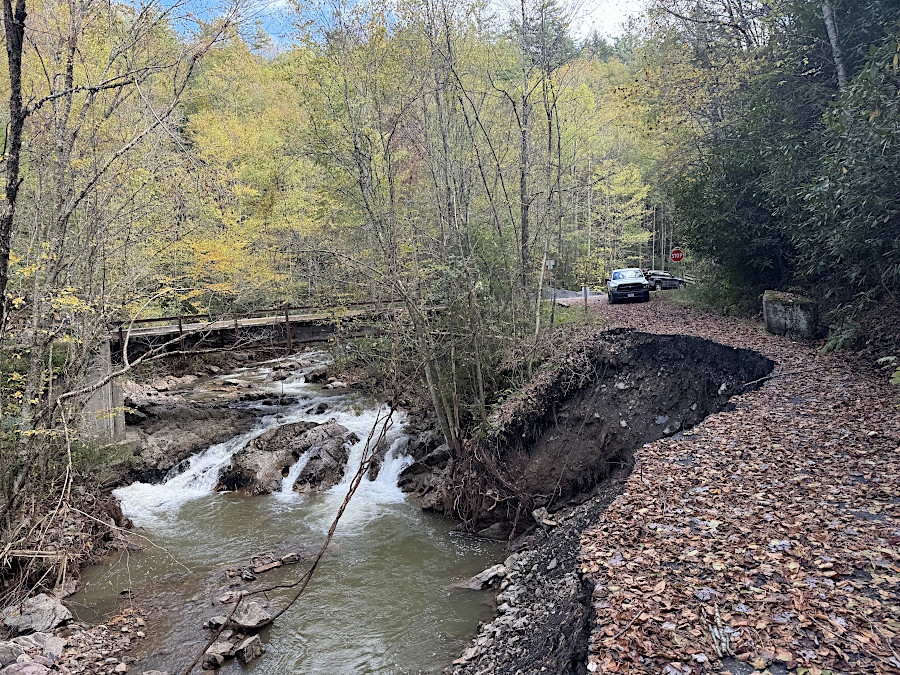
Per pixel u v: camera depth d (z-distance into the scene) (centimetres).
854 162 928
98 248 916
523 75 1438
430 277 1270
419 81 1270
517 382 1338
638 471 736
